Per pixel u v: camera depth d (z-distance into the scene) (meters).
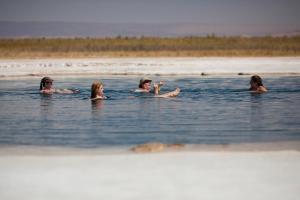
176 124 31.36
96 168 19.14
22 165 19.78
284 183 17.30
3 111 37.22
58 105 40.38
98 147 24.52
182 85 54.16
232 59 102.38
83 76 67.56
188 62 93.12
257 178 17.83
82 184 17.17
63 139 26.84
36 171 18.84
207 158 20.61
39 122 32.44
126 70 75.88
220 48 154.50
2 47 153.25
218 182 17.33
